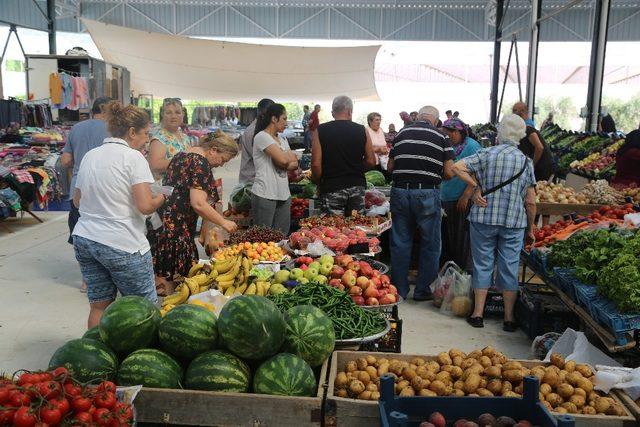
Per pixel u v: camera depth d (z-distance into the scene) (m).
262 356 2.87
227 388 2.79
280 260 4.95
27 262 7.41
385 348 3.81
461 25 25.88
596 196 7.37
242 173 7.25
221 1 26.14
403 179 5.95
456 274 5.84
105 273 3.78
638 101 30.20
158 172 5.32
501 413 2.50
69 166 6.32
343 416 2.76
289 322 3.07
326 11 26.22
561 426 2.05
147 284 3.82
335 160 6.21
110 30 17.52
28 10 22.38
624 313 3.77
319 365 3.14
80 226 3.67
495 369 3.06
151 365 2.81
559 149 12.72
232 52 19.09
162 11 26.20
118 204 3.62
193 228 4.82
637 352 4.13
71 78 13.30
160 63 19.73
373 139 10.13
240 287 4.09
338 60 19.77
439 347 4.94
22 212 10.03
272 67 20.12
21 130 12.41
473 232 5.40
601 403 2.86
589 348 3.84
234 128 22.14
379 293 4.09
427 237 6.06
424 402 2.50
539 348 4.64
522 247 5.41
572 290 4.55
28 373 2.32
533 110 16.06
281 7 26.27
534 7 15.66
